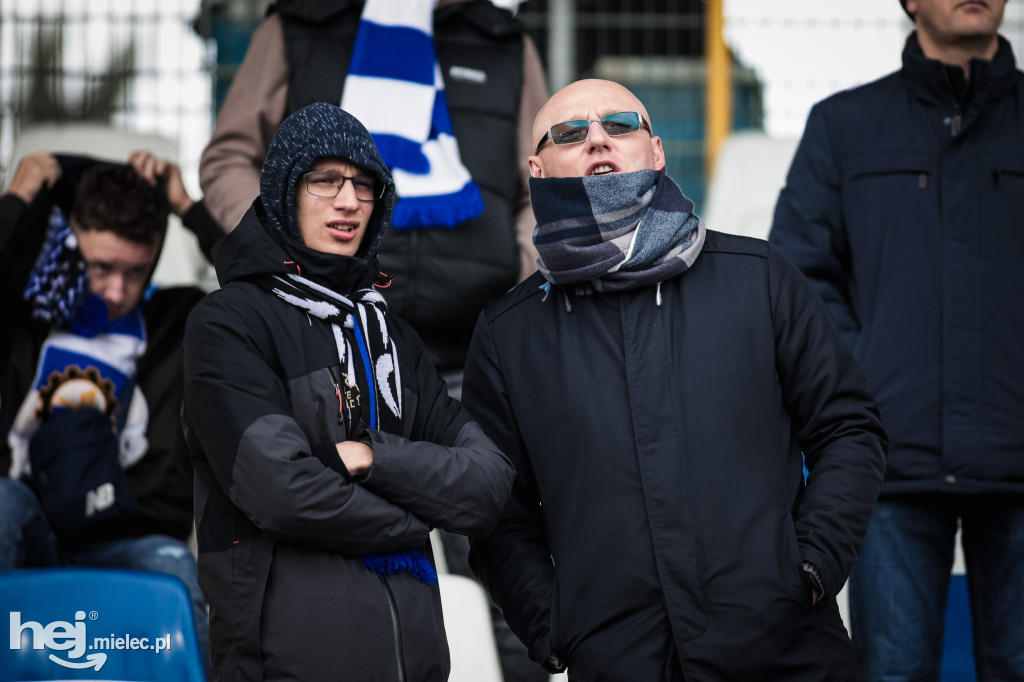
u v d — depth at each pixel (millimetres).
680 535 9984
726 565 9906
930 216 12539
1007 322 12273
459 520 9812
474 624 12883
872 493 10352
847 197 12867
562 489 10359
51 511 12891
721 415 10227
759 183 20906
